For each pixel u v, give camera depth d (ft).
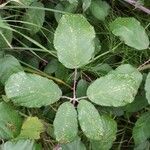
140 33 0.92
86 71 1.05
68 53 0.83
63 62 0.83
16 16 1.07
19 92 0.80
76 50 0.83
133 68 0.89
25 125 0.84
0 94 0.98
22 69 0.91
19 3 0.98
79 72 1.03
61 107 0.80
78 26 0.83
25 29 1.06
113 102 0.81
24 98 0.80
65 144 0.86
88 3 1.00
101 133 0.80
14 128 0.82
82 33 0.83
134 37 0.92
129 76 0.82
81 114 0.81
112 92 0.81
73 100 0.83
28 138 0.81
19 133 0.82
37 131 0.84
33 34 1.04
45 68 1.04
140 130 0.96
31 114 0.98
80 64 0.84
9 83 0.80
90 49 0.83
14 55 1.06
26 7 0.97
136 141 0.97
